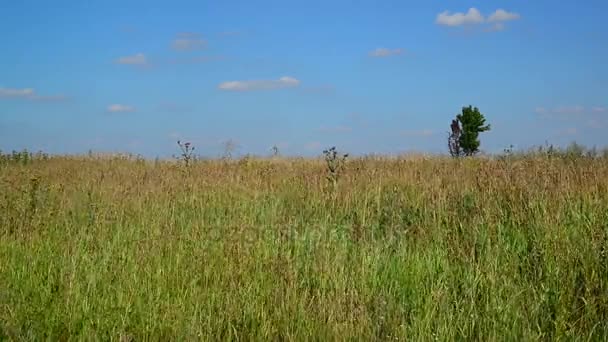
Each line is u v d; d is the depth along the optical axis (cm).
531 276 612
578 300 559
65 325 504
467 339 502
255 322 521
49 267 622
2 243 734
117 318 511
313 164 1383
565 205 762
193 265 623
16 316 509
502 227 734
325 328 496
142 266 631
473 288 568
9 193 980
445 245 712
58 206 911
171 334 497
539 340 496
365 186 990
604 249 618
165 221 812
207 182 1086
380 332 507
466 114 2081
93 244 719
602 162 1116
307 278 608
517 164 996
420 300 560
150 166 1444
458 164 1234
